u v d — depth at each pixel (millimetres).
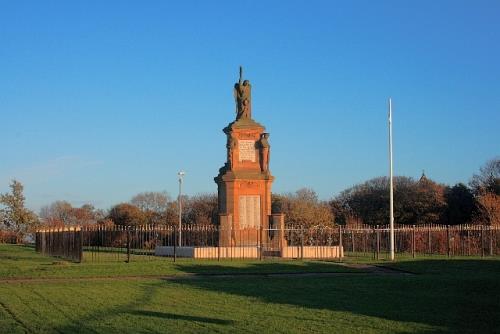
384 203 104812
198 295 27609
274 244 52500
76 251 47094
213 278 35812
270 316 21562
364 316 21703
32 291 28922
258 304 24672
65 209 135375
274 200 95938
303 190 101562
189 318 20953
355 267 42938
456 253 60219
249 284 32438
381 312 22656
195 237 62438
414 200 100125
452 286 31141
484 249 60125
